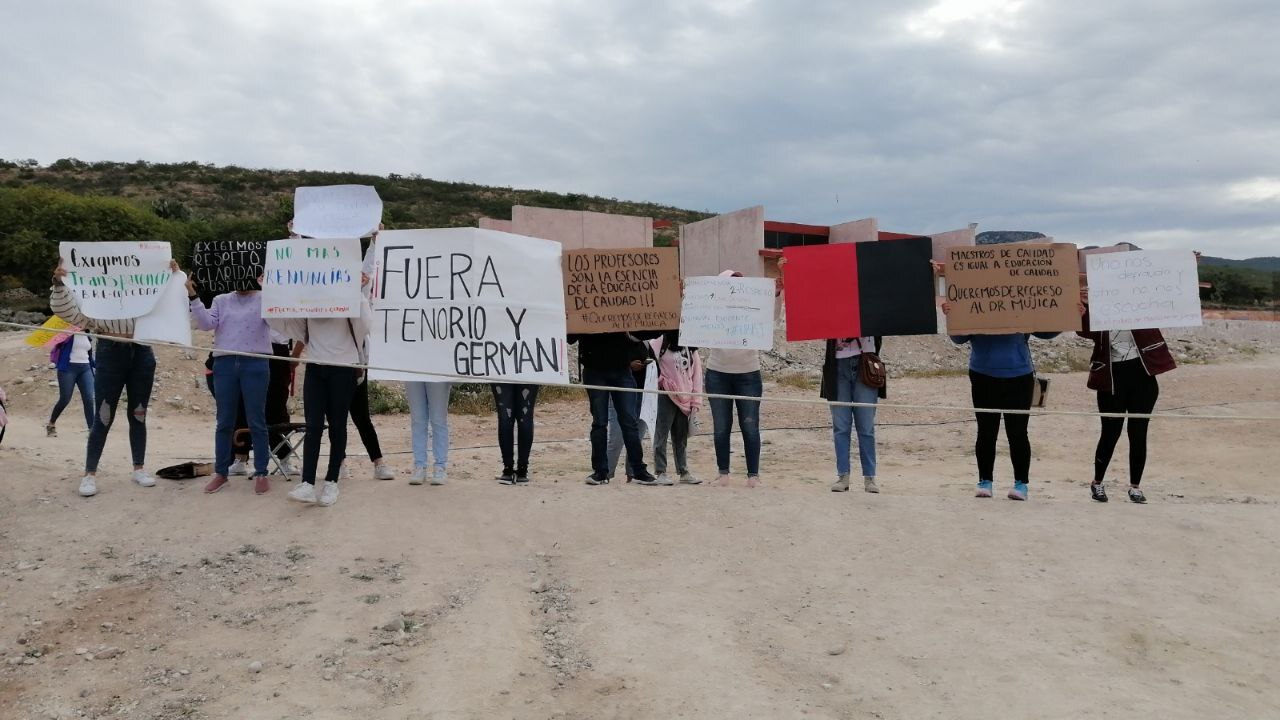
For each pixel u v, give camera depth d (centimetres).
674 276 727
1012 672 448
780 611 530
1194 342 2880
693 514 687
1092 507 711
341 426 681
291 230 696
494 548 624
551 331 696
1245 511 709
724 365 779
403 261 689
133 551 600
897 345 2459
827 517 680
